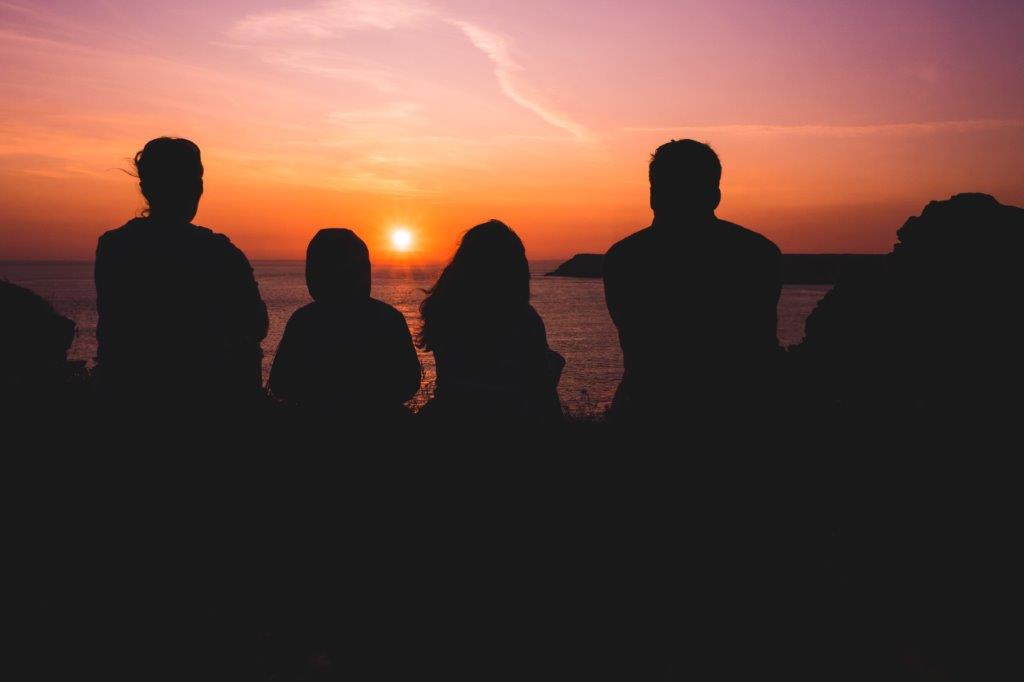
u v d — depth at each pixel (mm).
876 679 2869
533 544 3416
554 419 3562
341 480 3594
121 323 3400
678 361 2951
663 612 3203
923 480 4203
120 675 3004
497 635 3197
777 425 3020
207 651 3178
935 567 3559
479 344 3408
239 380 3693
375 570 3510
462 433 3395
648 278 2973
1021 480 4062
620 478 3281
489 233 3398
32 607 3400
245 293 3643
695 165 2934
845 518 3971
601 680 2928
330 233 3602
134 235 3383
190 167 3438
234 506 3697
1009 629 3129
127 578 3621
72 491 3654
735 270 2885
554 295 193625
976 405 4773
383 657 3119
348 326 3613
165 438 3484
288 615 3447
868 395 5352
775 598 3176
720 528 3029
